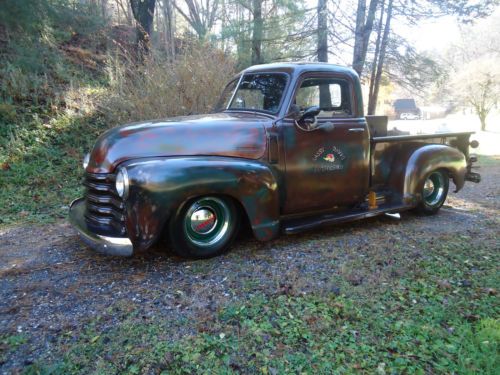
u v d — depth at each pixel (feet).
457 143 19.85
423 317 9.52
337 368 7.79
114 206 11.85
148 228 11.36
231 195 12.54
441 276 11.73
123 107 28.58
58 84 32.78
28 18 29.50
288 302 10.16
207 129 12.84
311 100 14.64
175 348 8.34
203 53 29.78
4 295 10.71
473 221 17.57
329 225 16.33
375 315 9.61
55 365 7.81
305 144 14.28
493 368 7.75
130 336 8.76
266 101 14.70
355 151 15.49
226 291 10.80
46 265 12.75
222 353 8.22
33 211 19.53
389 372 7.68
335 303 10.11
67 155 26.50
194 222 12.51
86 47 40.73
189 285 11.14
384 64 40.83
